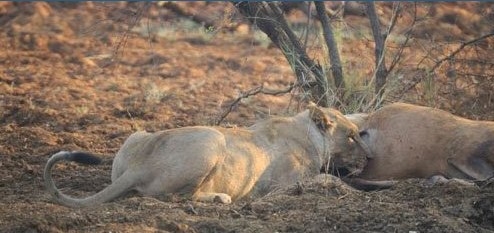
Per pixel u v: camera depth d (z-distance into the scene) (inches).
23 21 1849.2
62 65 1572.3
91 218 704.4
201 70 1555.1
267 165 827.4
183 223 701.9
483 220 727.7
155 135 789.9
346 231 695.1
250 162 810.2
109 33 1766.7
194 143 772.6
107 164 955.3
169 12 1838.1
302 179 832.9
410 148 852.0
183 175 763.4
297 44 1057.5
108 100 1320.1
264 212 737.0
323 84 1037.2
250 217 726.5
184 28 1812.3
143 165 772.0
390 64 1112.2
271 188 830.5
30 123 1180.5
